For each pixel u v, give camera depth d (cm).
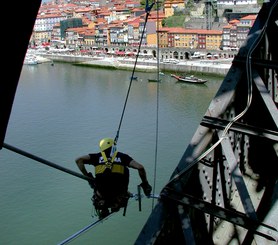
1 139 436
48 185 4109
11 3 363
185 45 14312
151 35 15012
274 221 508
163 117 7050
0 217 3559
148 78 11550
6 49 382
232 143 714
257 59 670
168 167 4578
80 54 16588
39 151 5453
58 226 3372
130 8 19350
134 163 614
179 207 548
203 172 625
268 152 746
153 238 534
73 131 6288
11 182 4203
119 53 15400
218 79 11475
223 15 14788
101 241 3073
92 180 616
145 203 3494
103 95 9144
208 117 635
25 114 7450
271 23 741
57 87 10312
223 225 684
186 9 15825
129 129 6353
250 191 749
